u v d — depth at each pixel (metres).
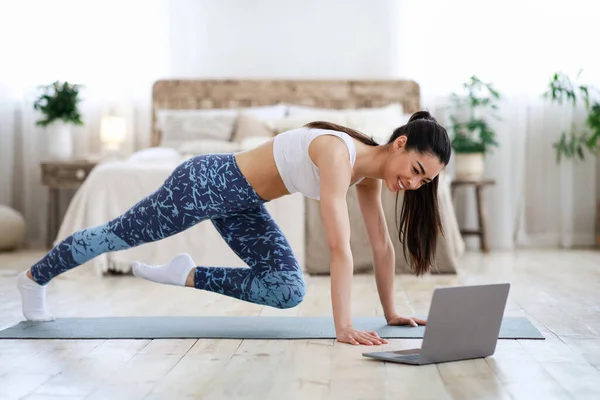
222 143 5.76
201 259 4.72
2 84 6.39
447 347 2.34
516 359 2.40
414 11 6.45
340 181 2.48
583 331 2.87
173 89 6.50
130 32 6.48
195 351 2.54
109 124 6.20
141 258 4.73
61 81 6.44
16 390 2.08
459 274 4.72
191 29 6.54
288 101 6.50
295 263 2.79
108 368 2.31
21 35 6.41
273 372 2.24
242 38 6.57
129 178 4.80
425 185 2.65
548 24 6.32
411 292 3.99
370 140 2.63
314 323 3.01
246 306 3.51
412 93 6.44
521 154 6.39
